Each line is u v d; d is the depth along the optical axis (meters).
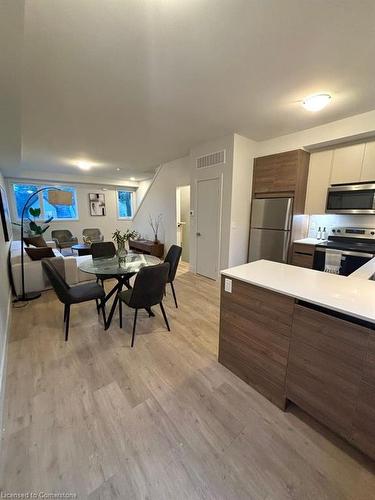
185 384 1.70
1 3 1.04
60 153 4.56
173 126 3.21
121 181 7.88
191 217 4.52
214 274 4.19
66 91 2.26
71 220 7.14
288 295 1.35
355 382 1.14
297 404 1.41
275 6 1.33
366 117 2.77
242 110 2.71
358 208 3.03
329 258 2.07
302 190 3.51
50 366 1.88
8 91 1.82
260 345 1.58
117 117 2.88
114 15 1.37
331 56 1.76
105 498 1.03
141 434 1.32
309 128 3.28
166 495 1.04
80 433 1.32
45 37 1.53
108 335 2.36
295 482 1.09
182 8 1.33
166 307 3.05
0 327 1.88
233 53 1.73
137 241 6.65
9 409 1.47
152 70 1.93
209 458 1.19
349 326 1.13
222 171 3.76
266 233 3.76
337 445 1.26
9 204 6.14
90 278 3.96
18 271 3.30
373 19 1.41
